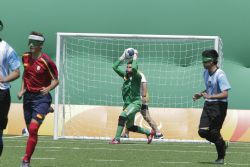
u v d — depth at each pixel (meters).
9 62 30.34
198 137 63.62
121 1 73.25
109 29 73.25
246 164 37.25
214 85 36.66
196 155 43.28
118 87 72.00
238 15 72.31
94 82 72.19
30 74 32.47
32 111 32.62
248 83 71.69
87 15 73.44
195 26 72.56
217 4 72.56
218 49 63.16
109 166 34.12
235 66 72.12
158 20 72.94
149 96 71.56
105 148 48.69
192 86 71.19
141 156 41.47
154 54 72.19
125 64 67.88
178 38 62.94
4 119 30.44
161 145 54.56
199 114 64.44
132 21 73.12
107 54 72.69
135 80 55.09
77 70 72.19
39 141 56.47
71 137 62.81
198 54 71.50
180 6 72.81
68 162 36.09
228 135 64.75
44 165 34.16
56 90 61.09
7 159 36.97
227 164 36.91
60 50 63.50
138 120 64.44
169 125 64.25
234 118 65.25
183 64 71.81
